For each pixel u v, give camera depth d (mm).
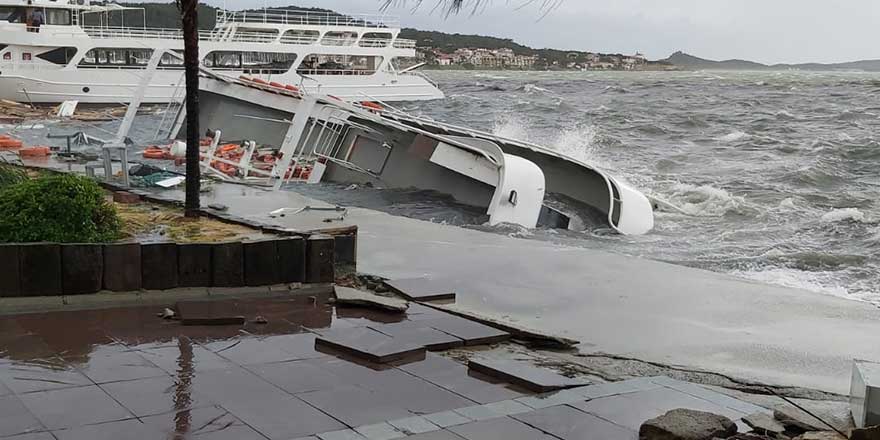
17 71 43969
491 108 62406
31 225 8164
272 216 11047
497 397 6082
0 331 7148
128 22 53250
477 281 10125
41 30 44438
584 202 18203
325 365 6672
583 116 54625
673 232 17156
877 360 7309
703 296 9656
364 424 5453
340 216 11148
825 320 8711
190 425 5312
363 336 7371
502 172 16484
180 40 47375
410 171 19484
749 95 84875
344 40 55219
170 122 29375
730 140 38938
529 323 8414
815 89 98062
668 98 80375
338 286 9164
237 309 8203
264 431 5266
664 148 36188
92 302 7992
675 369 7039
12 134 26734
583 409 5867
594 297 9531
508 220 16438
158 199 11680
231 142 23531
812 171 26219
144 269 8289
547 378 6398
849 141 35812
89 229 8469
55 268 7895
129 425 5273
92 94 45375
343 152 20719
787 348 7691
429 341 7328
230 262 8617
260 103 22422
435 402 5934
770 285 10352
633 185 23172
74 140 20062
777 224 18094
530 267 10992
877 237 15961
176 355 6746
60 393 5793
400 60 64688
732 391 6496
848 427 5465
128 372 6281
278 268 8898
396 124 18641
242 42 49438
